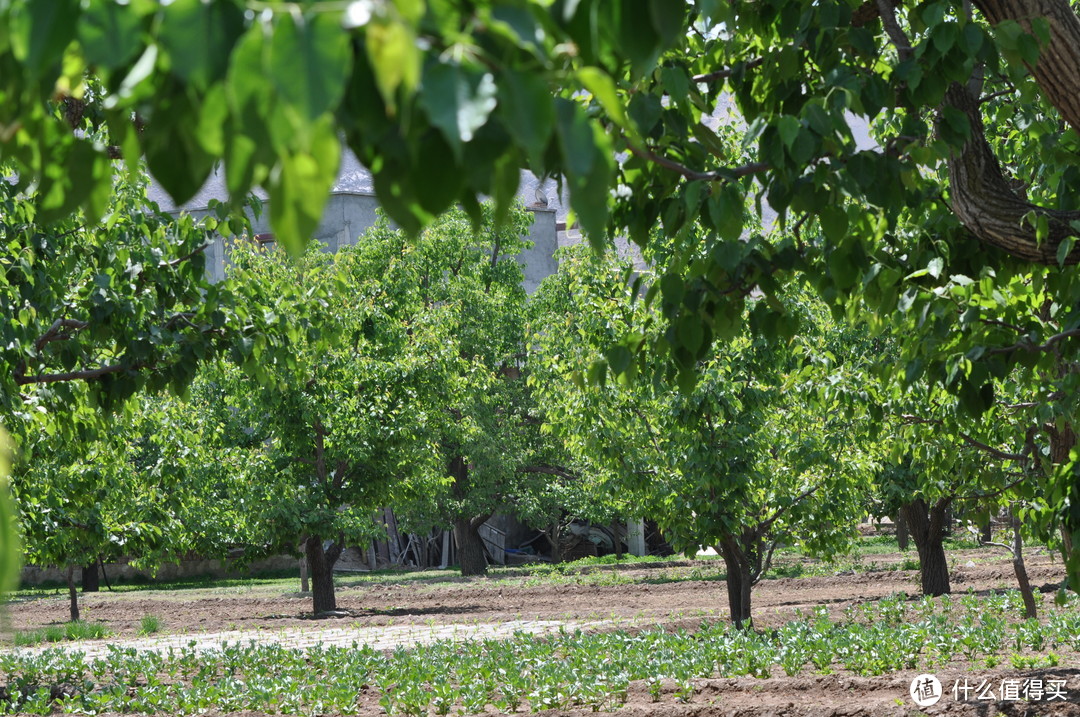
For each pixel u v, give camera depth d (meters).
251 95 1.69
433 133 2.12
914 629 19.28
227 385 32.75
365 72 2.05
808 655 18.52
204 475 31.94
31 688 17.92
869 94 6.73
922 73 6.60
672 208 6.26
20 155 2.50
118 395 11.84
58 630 29.38
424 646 23.33
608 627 27.25
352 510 34.09
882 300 7.52
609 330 22.48
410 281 49.38
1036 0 6.21
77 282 13.55
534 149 1.82
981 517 16.38
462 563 57.50
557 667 17.58
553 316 35.72
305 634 29.17
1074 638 17.91
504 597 40.25
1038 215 6.79
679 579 45.56
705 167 6.52
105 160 2.37
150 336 11.81
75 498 17.48
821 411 21.77
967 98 7.20
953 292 7.37
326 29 1.62
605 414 22.64
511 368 61.38
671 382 7.78
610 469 23.52
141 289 12.70
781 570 46.12
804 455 21.83
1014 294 7.98
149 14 1.88
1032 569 38.81
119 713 16.16
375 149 2.24
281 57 1.61
